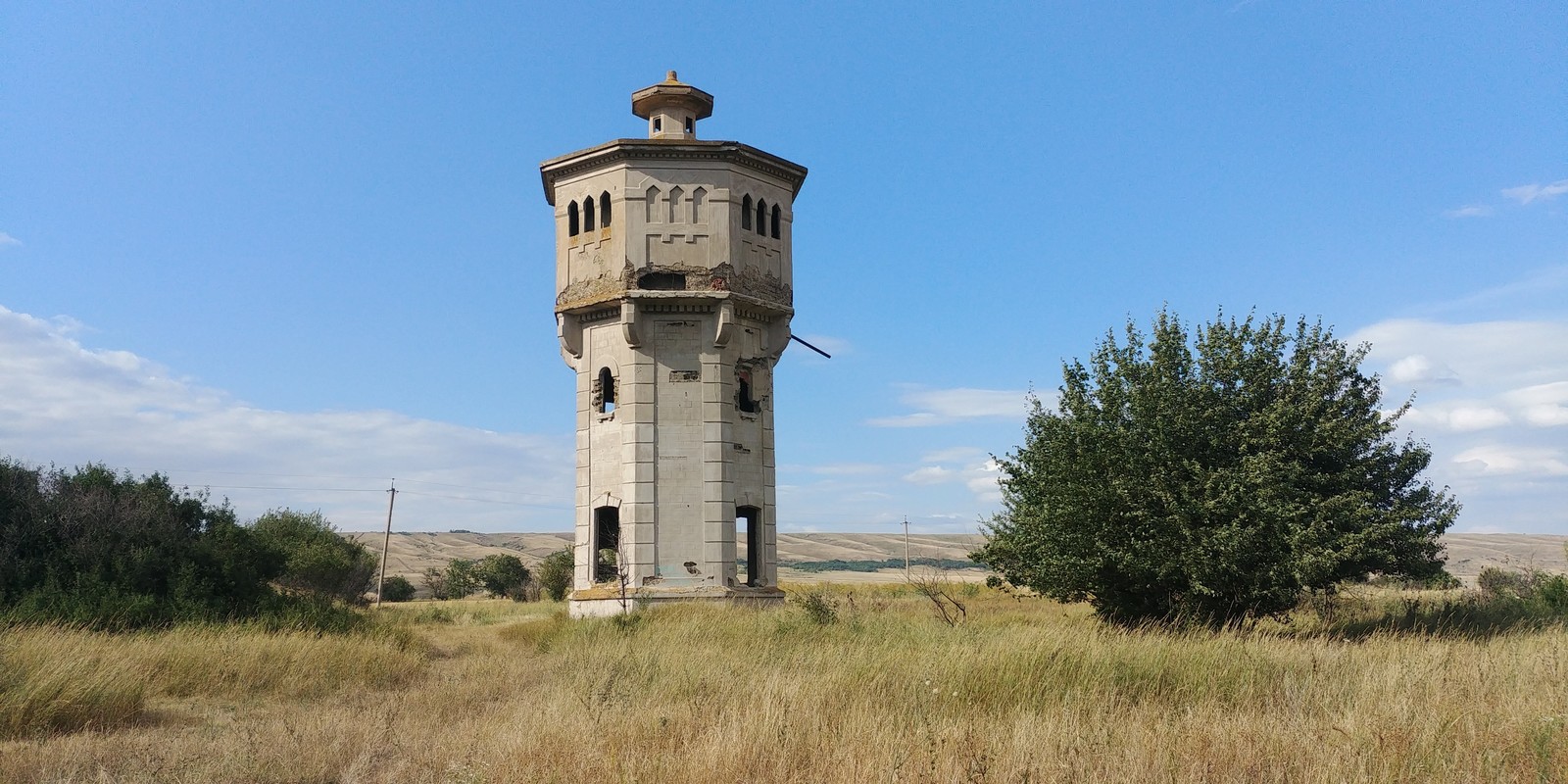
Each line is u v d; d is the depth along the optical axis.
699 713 13.48
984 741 10.98
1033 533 26.73
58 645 17.55
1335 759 9.70
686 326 35.09
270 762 11.63
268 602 30.95
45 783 10.50
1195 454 25.11
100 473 33.06
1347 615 29.14
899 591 53.19
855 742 11.10
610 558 36.00
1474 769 9.39
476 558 173.00
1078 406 26.47
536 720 13.13
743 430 35.66
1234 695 13.89
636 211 34.97
